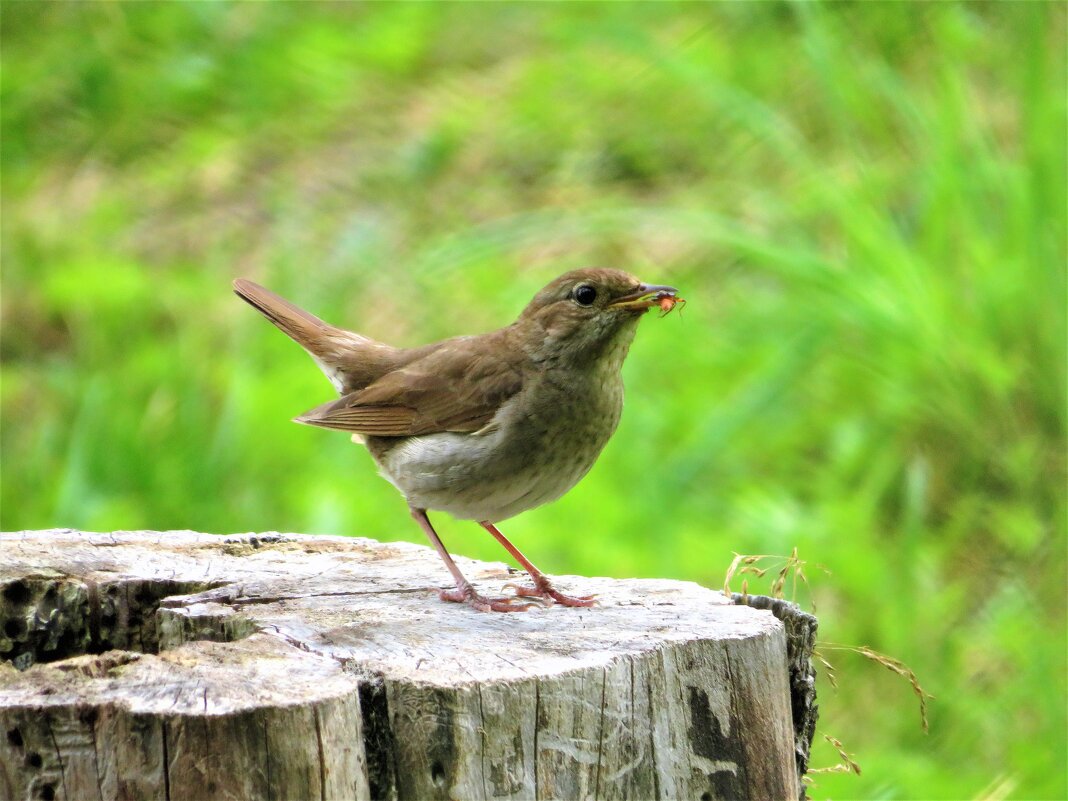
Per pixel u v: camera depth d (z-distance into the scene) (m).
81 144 19.78
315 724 5.21
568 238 16.77
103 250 17.55
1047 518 12.91
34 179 19.19
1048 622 11.99
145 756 5.14
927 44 15.91
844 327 13.82
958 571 12.77
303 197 18.19
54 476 14.11
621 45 17.97
